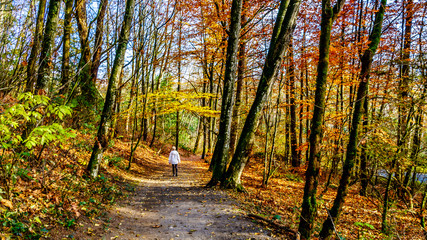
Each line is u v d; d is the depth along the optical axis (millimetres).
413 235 7422
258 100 8781
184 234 4801
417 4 11367
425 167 8422
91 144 8914
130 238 4418
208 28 14391
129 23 7727
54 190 4859
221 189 8523
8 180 3994
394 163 8094
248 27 13398
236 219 5504
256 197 8617
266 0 12242
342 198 5016
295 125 15766
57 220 3996
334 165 11227
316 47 11023
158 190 8609
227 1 12688
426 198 8320
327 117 11273
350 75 10664
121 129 19703
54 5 5484
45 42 5242
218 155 9148
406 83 8891
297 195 10641
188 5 13227
